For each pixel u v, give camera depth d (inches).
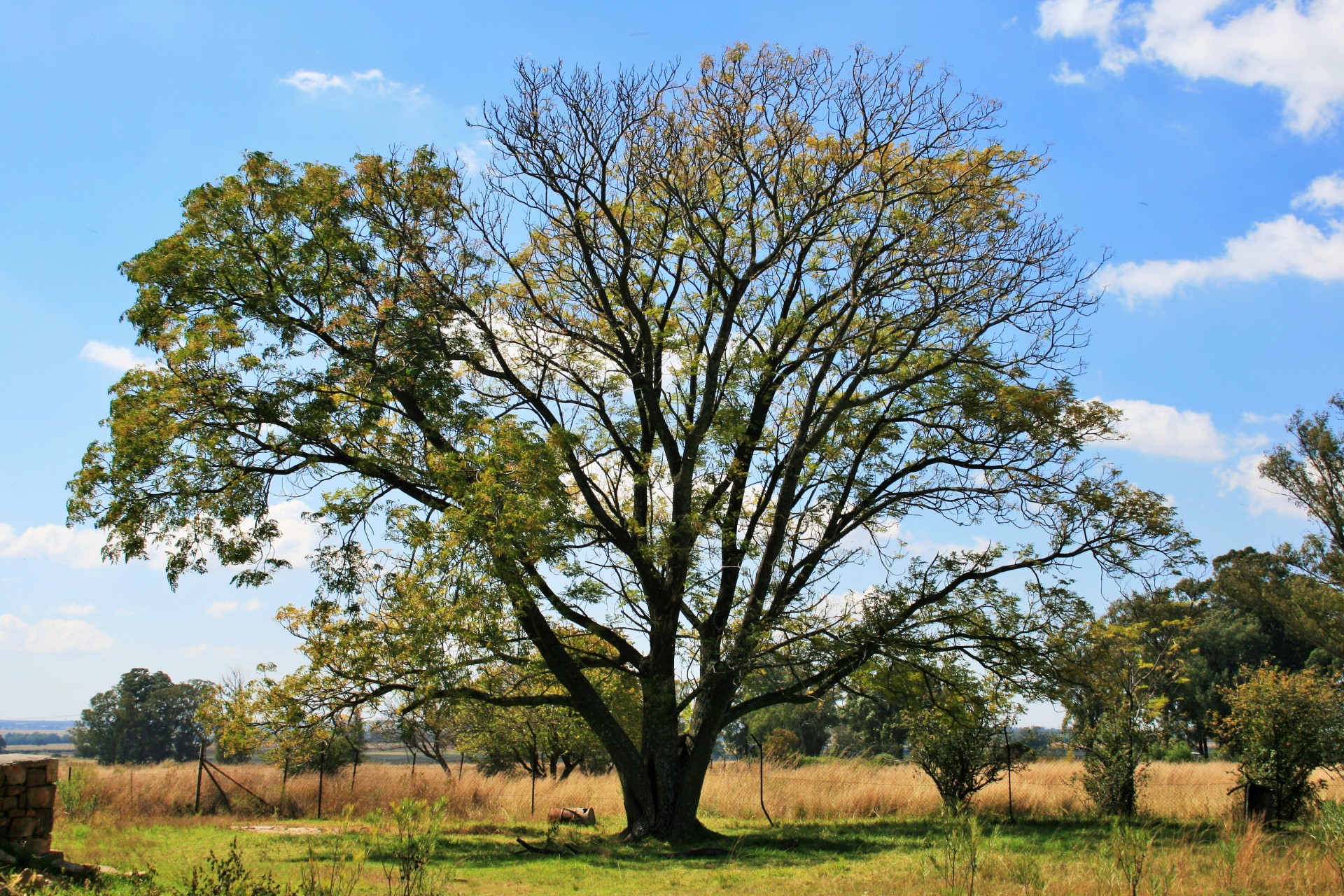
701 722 676.1
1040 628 658.2
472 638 558.6
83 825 657.0
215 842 582.9
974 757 765.3
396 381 626.5
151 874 378.3
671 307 759.7
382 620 621.9
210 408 604.4
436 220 682.2
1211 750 1923.0
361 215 669.3
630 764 665.6
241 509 603.8
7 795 397.1
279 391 602.5
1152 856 380.5
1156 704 750.5
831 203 679.7
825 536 697.0
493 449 578.6
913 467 718.5
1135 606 722.2
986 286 646.5
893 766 1106.7
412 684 648.4
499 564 536.1
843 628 638.5
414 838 328.5
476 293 695.7
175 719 2677.2
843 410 692.1
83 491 600.1
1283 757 658.8
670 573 673.6
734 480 728.3
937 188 671.8
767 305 757.9
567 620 688.4
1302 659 1936.5
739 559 693.9
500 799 916.0
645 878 468.8
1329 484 1205.1
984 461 690.8
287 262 639.8
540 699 669.9
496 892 426.0
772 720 2182.6
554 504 579.2
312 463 633.0
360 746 965.2
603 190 704.4
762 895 405.4
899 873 424.5
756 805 850.8
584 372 765.3
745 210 707.4
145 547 603.2
